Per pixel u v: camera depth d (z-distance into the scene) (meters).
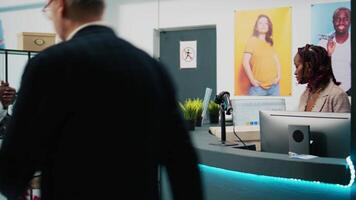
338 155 1.86
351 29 1.44
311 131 1.94
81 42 1.04
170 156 1.17
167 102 1.17
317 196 1.72
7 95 2.64
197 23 4.78
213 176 2.08
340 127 1.85
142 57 1.12
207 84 4.89
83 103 0.99
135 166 1.05
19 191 1.01
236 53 4.61
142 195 1.06
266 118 2.15
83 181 1.00
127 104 1.04
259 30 4.48
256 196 1.90
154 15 4.98
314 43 4.23
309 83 2.84
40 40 3.09
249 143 2.47
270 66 4.45
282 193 1.82
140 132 1.06
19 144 0.96
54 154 1.01
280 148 2.08
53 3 1.14
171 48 5.07
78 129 0.99
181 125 1.19
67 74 0.98
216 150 2.04
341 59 4.10
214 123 3.35
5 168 0.97
